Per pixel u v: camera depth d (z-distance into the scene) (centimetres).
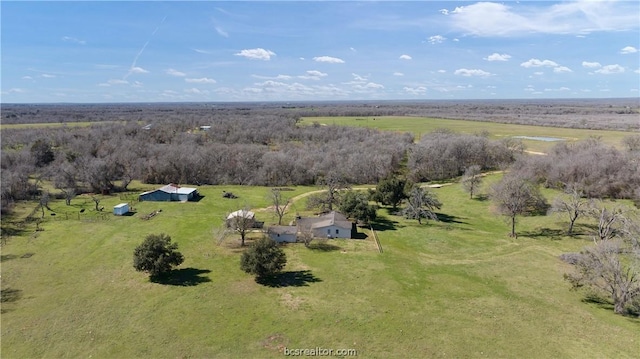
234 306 4344
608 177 8225
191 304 4378
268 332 3869
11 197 8456
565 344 3656
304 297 4541
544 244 6253
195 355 3534
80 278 5009
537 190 7988
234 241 6266
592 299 4512
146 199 8769
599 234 6078
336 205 7962
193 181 10750
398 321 4050
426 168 11050
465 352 3550
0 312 4228
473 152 11319
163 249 5050
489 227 7188
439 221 7506
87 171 9462
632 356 3472
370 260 5609
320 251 5941
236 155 11375
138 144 12144
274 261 4919
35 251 5834
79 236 6456
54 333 3866
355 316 4147
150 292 4647
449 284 4900
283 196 9175
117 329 3928
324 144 12812
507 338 3756
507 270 5319
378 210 8262
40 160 11150
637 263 4447
